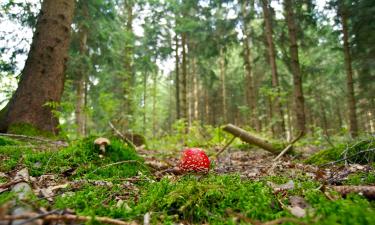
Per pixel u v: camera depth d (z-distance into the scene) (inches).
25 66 102.1
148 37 330.3
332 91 452.8
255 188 36.7
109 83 264.2
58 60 104.3
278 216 27.6
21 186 35.4
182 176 51.8
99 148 58.8
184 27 279.1
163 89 660.1
